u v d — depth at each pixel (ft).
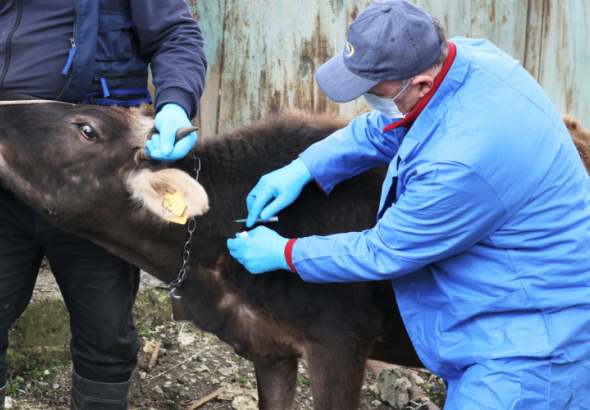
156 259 8.23
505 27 14.16
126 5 7.80
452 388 6.97
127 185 7.63
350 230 8.08
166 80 7.63
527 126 6.12
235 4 13.78
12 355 11.29
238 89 14.28
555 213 6.29
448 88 6.21
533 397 6.32
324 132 8.52
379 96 6.48
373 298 8.21
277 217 7.88
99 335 8.89
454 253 6.44
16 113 7.30
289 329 8.25
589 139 9.32
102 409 9.35
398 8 6.11
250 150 8.34
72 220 7.79
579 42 13.97
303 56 14.06
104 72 7.79
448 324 6.77
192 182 7.00
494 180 5.96
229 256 8.17
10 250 8.16
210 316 8.55
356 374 8.25
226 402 11.30
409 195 6.28
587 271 6.47
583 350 6.50
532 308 6.37
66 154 7.42
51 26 7.32
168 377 11.74
